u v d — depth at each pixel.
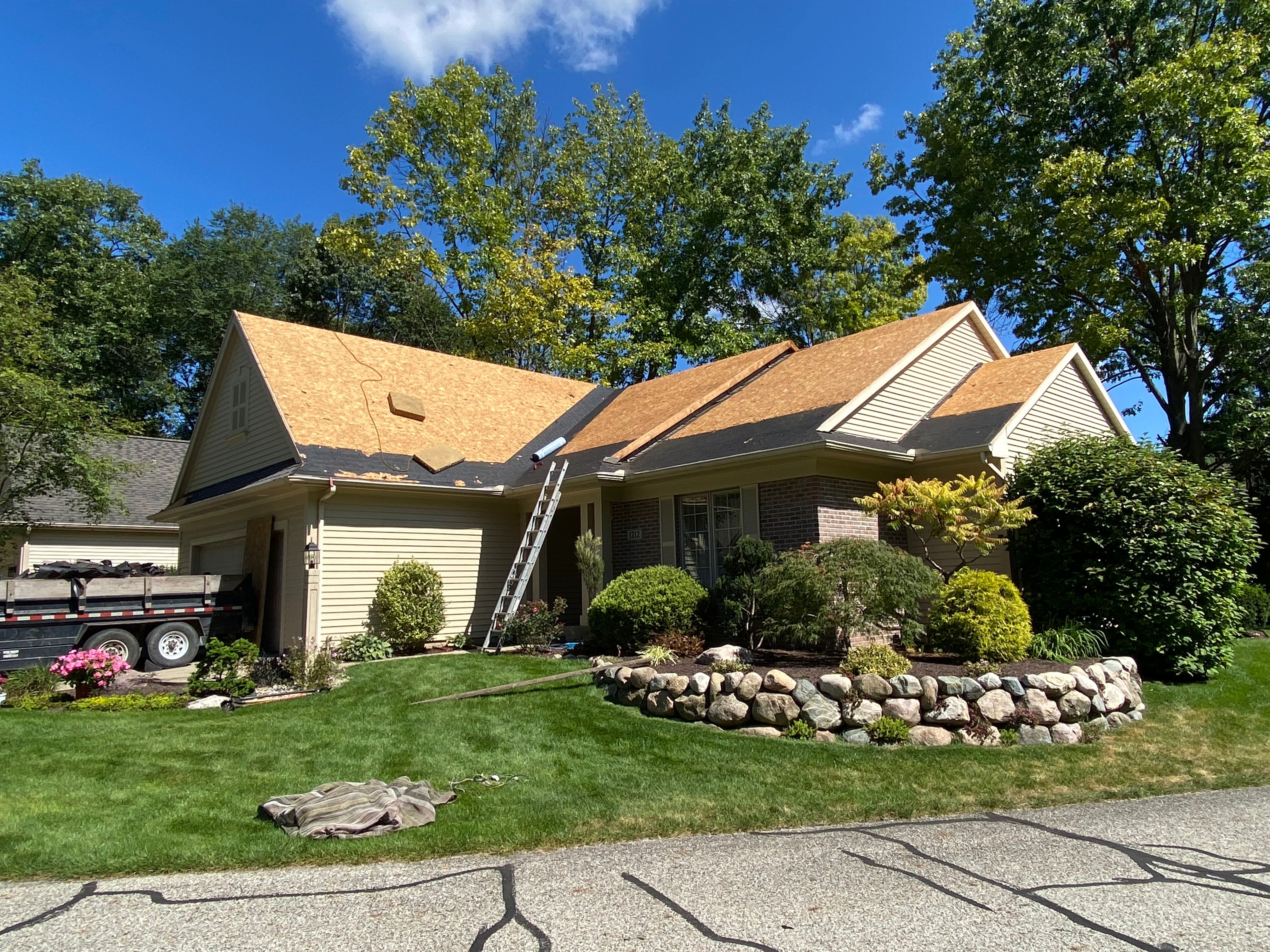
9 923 4.12
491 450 16.88
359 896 4.43
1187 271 20.48
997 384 14.40
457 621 14.99
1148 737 8.28
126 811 5.86
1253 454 20.61
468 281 29.48
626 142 32.00
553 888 4.52
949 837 5.43
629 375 31.52
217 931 3.99
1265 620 16.06
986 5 22.47
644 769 7.03
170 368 35.94
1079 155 18.78
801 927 3.95
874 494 12.70
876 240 31.36
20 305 17.03
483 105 29.66
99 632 12.64
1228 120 17.77
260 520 14.82
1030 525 11.57
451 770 6.97
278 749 7.62
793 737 8.02
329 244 28.28
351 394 16.19
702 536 13.54
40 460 16.61
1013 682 8.23
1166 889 4.43
